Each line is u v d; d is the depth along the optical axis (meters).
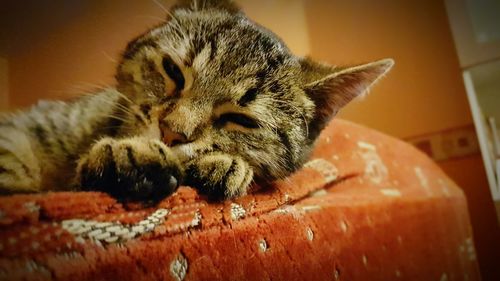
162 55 0.15
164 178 0.10
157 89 0.15
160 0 0.16
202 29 0.16
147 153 0.10
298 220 0.14
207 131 0.14
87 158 0.10
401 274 0.19
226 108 0.15
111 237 0.08
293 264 0.13
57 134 0.13
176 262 0.09
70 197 0.08
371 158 0.23
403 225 0.21
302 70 0.18
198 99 0.14
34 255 0.07
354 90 0.18
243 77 0.15
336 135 0.23
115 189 0.09
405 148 0.29
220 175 0.13
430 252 0.23
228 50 0.16
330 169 0.20
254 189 0.14
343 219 0.16
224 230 0.11
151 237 0.09
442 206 0.26
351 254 0.16
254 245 0.12
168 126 0.13
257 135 0.15
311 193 0.17
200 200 0.11
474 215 0.32
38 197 0.08
